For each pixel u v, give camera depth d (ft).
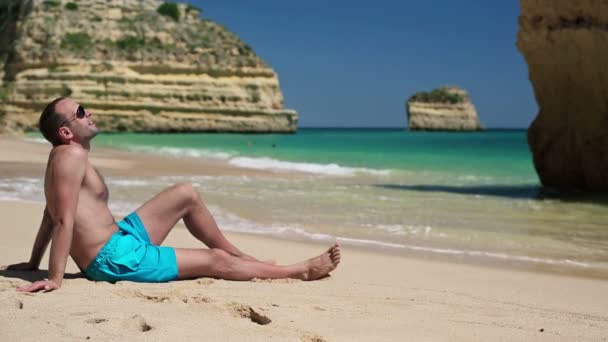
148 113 195.52
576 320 11.11
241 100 213.66
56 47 192.03
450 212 30.09
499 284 14.92
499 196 38.68
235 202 32.09
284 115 222.69
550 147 47.37
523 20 45.29
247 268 13.82
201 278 13.51
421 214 29.12
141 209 13.74
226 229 23.54
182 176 47.19
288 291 12.55
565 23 42.19
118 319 9.49
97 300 10.95
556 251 20.59
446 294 12.98
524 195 39.75
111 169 52.42
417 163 78.18
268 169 58.39
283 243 20.52
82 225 12.68
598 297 13.75
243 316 10.48
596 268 17.85
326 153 100.89
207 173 51.29
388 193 38.34
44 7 199.00
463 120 433.07
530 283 15.25
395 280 14.80
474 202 34.65
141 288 12.10
